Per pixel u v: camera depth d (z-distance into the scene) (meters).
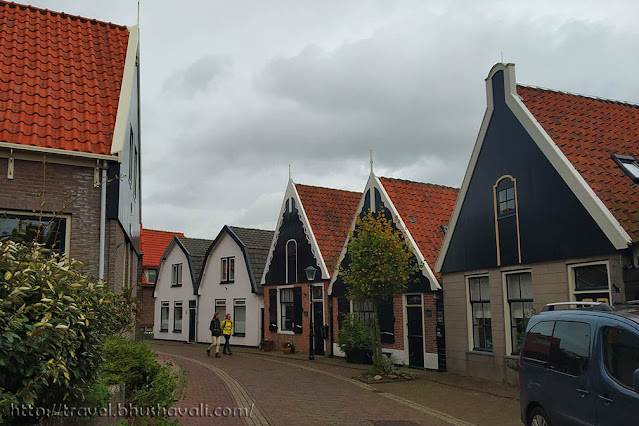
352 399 11.93
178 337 32.88
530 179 13.06
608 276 11.07
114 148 10.51
